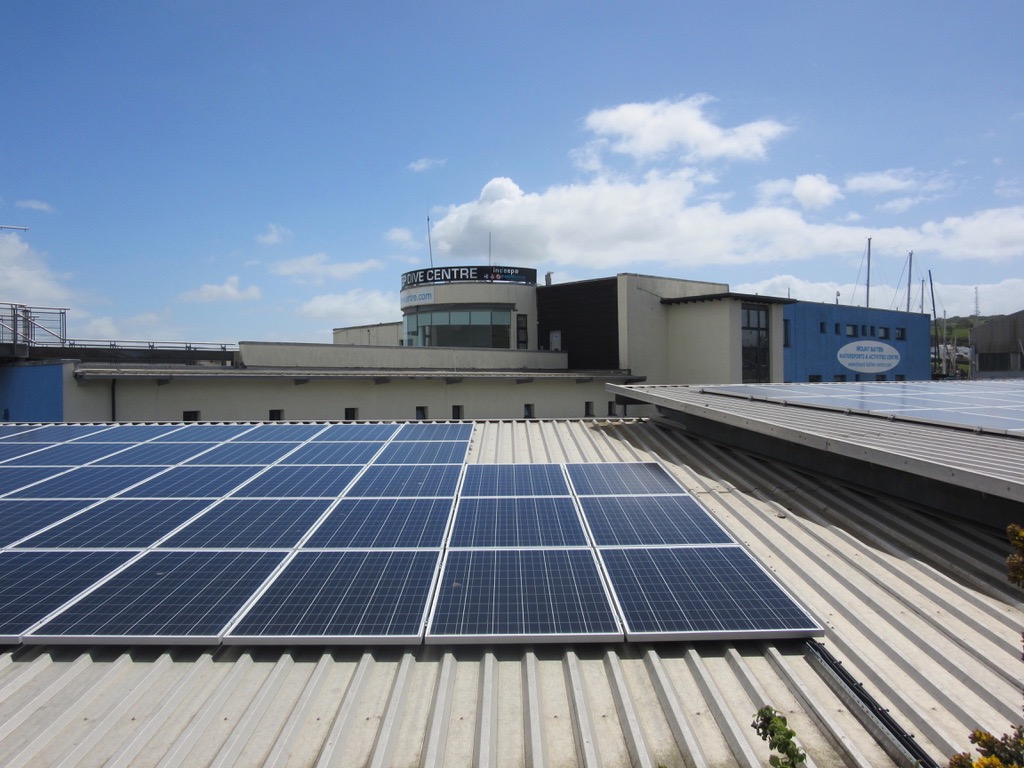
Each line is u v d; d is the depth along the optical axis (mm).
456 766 5566
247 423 17703
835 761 5578
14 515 9766
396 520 9594
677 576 7953
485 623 7004
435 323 47438
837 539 9734
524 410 34250
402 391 30125
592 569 8109
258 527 9312
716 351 42812
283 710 6145
